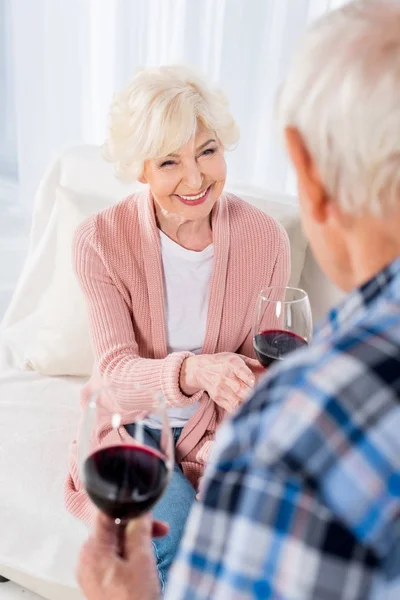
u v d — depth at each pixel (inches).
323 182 25.5
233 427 22.5
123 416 38.4
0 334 84.4
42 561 62.6
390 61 23.2
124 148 62.0
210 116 61.0
